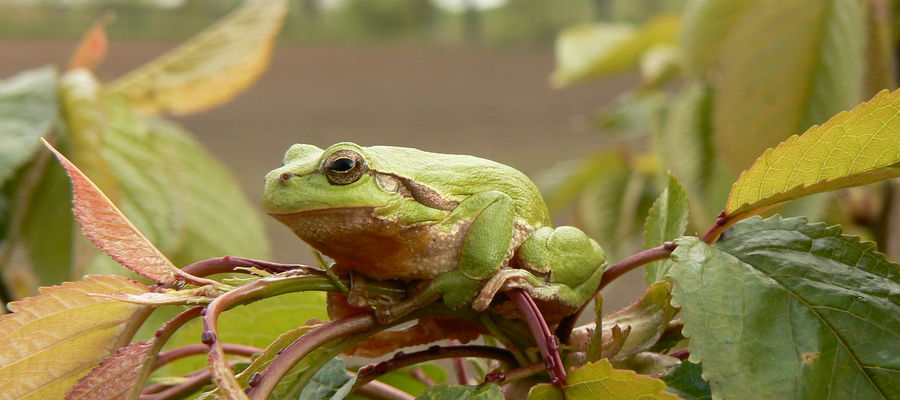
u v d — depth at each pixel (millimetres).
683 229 266
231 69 372
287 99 1686
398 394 261
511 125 1531
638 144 1172
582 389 239
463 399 240
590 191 550
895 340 239
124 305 244
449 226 268
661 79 530
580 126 1330
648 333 256
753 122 343
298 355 238
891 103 241
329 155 263
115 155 362
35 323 241
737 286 244
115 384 236
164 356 262
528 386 253
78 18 1911
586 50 600
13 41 1700
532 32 2381
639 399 236
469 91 1816
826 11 333
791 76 338
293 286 242
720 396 236
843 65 337
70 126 351
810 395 236
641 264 256
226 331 280
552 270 267
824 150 246
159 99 374
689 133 400
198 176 385
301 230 263
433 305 260
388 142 1390
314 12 2297
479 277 262
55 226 348
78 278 343
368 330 249
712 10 387
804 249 248
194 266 246
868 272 245
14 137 342
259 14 372
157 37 1883
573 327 267
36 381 244
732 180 388
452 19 2443
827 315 241
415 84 1867
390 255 264
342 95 1736
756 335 240
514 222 272
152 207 362
